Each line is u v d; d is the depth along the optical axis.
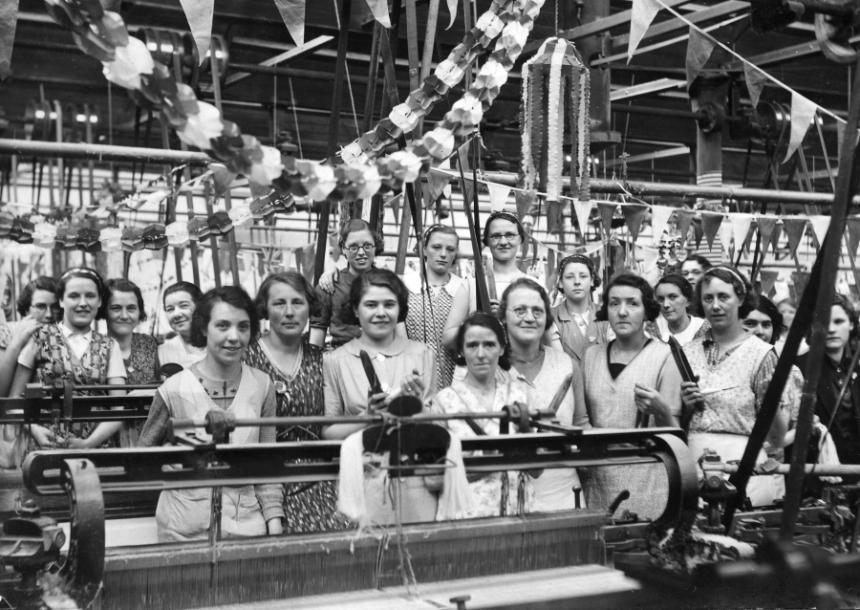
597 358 4.17
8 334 5.09
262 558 2.80
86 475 2.49
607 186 5.68
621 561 3.17
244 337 3.41
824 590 3.18
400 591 2.91
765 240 6.00
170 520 3.34
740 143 10.05
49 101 7.76
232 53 7.53
